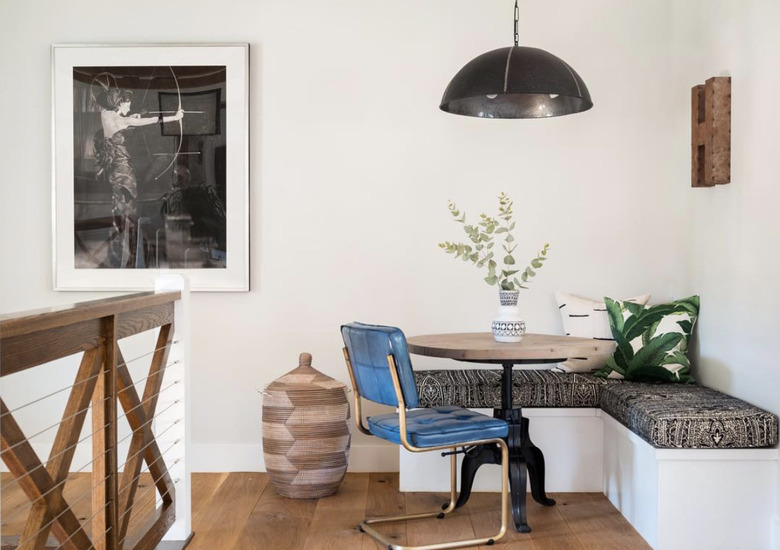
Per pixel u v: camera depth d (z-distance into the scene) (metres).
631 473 3.36
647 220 4.29
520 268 4.31
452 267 4.30
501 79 3.04
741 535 3.04
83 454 4.32
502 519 3.16
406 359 2.93
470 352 3.13
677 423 3.02
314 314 4.33
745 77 3.38
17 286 4.35
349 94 4.30
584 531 3.27
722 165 3.57
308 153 4.30
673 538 3.04
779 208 3.06
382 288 4.32
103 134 4.29
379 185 4.30
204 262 4.30
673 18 4.26
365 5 4.29
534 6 4.27
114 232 4.30
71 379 4.38
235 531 3.28
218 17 4.30
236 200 4.29
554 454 3.81
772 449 3.04
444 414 3.28
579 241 4.30
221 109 4.28
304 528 3.32
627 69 4.28
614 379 3.95
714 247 3.75
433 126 4.29
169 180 4.30
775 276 3.11
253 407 4.33
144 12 4.30
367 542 3.15
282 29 4.30
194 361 4.33
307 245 4.32
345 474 4.18
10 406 4.35
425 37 4.28
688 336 3.92
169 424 3.10
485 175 4.30
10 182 4.33
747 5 3.35
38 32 4.31
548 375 3.97
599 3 4.27
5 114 4.32
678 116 4.21
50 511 1.99
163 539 3.10
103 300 2.38
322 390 3.74
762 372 3.22
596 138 4.29
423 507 3.61
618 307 4.00
